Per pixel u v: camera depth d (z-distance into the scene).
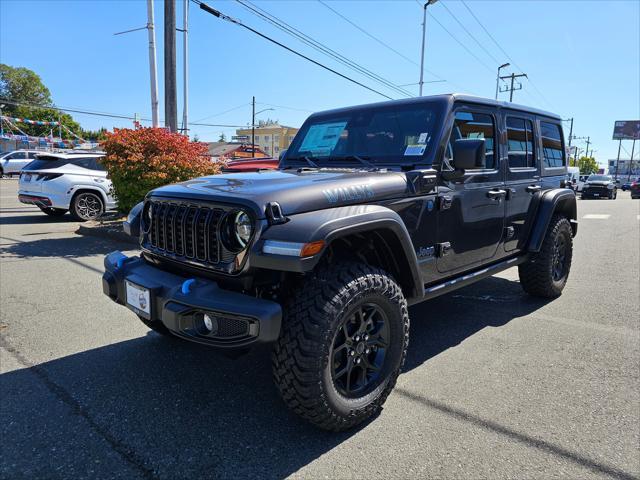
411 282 2.92
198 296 2.30
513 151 4.12
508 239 4.08
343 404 2.41
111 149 8.40
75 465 2.24
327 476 2.16
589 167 96.19
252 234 2.28
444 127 3.24
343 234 2.36
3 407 2.75
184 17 12.30
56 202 10.24
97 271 6.01
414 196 2.99
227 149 74.00
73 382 3.06
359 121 3.71
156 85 11.87
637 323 4.25
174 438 2.46
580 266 6.82
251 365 3.34
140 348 3.61
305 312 2.28
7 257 6.80
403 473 2.18
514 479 2.13
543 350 3.63
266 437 2.47
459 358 3.48
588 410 2.73
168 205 2.77
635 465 2.23
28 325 4.07
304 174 3.02
